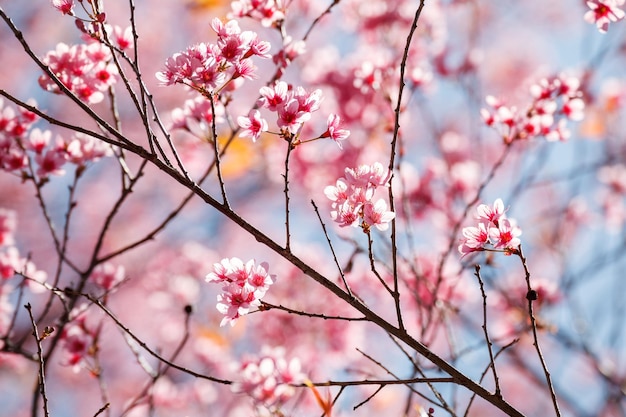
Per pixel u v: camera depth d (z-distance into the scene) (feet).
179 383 26.86
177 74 10.84
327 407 10.95
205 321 26.45
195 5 31.76
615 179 29.07
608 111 29.40
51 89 13.92
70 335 15.61
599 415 23.95
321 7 25.34
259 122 11.18
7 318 17.75
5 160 14.78
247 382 13.09
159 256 30.22
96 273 16.80
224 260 11.11
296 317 23.88
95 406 32.30
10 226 18.38
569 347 23.76
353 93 25.29
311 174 25.62
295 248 24.94
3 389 30.22
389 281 22.48
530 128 16.03
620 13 13.98
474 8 30.14
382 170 11.00
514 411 10.70
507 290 22.33
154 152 11.11
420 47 25.43
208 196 11.02
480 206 11.12
